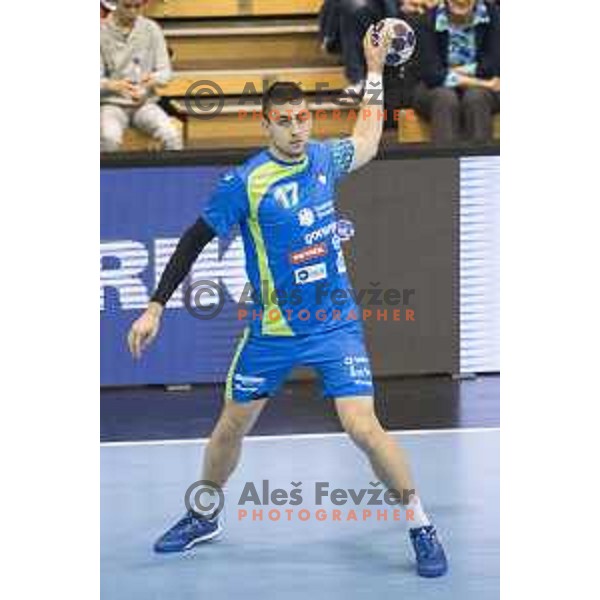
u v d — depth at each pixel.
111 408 22.20
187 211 22.53
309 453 20.59
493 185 22.66
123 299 22.70
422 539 17.12
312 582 17.05
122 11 23.77
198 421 21.69
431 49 23.83
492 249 22.80
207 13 27.14
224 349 22.91
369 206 22.61
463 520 18.38
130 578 17.23
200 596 16.73
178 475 19.88
